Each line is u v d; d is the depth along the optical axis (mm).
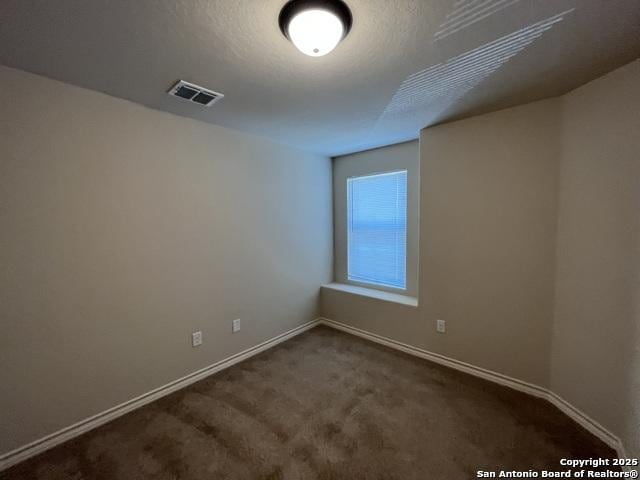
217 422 1837
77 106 1697
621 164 1497
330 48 1164
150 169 2029
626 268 1476
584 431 1697
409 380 2293
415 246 2992
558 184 1884
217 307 2486
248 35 1224
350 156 3492
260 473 1462
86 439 1705
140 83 1665
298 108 2043
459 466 1487
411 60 1436
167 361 2170
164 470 1485
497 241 2172
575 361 1792
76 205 1713
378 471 1464
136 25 1153
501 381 2211
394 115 2188
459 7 1064
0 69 1448
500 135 2109
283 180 3047
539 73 1574
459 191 2336
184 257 2246
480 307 2289
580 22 1161
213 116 2207
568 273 1831
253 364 2602
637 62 1426
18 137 1510
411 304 2758
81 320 1754
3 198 1479
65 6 1034
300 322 3334
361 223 3479
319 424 1806
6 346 1515
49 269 1631
